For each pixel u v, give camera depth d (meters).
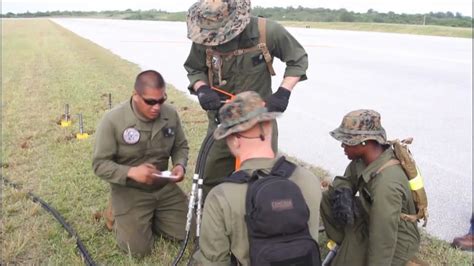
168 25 51.97
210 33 3.15
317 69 13.59
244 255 2.13
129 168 3.52
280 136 6.94
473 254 3.68
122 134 3.54
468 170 5.48
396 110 8.40
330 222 3.20
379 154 2.87
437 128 7.20
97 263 3.65
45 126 7.58
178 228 3.87
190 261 3.47
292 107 8.77
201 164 3.03
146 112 3.45
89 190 4.93
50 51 22.08
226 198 2.10
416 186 2.84
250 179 2.12
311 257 2.04
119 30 42.41
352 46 20.73
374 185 2.84
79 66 15.91
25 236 3.91
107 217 4.06
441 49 19.06
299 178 2.18
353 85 10.94
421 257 3.62
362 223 3.08
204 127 7.18
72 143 6.60
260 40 3.37
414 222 2.97
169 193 3.80
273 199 2.00
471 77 11.81
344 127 2.88
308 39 25.16
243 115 2.14
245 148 2.19
